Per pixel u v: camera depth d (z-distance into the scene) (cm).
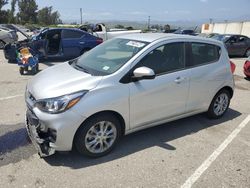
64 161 376
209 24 4434
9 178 338
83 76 385
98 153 386
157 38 439
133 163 380
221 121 539
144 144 432
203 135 474
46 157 383
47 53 1152
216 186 339
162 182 342
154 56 419
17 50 945
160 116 436
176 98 446
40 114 352
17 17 7481
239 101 684
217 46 514
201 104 497
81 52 1233
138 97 396
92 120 365
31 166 364
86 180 340
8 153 393
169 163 383
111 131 391
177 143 441
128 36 478
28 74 909
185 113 475
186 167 376
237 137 472
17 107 579
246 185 343
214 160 396
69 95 350
